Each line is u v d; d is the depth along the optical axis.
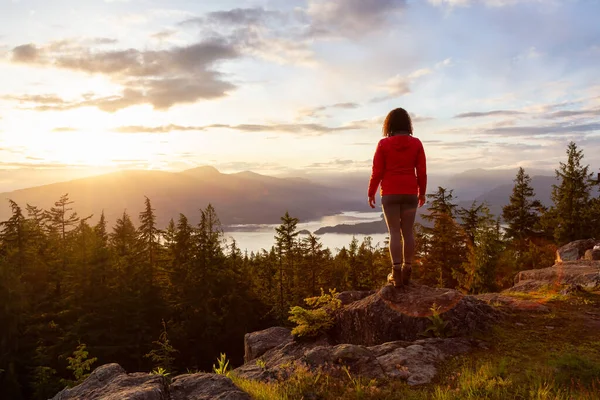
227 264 47.28
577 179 34.31
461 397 4.08
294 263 49.41
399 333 6.23
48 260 39.44
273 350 7.53
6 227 38.75
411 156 6.20
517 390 4.11
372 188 6.44
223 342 44.31
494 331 5.84
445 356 5.22
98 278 37.66
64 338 33.00
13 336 31.17
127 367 37.59
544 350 5.18
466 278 25.70
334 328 7.24
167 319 41.31
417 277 32.03
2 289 31.12
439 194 32.44
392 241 6.50
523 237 40.25
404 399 4.19
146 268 42.06
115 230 49.25
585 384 4.13
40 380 29.11
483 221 23.86
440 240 30.55
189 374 4.54
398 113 6.32
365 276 54.91
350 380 4.73
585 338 5.51
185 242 44.91
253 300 48.97
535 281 9.91
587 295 7.54
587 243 16.69
